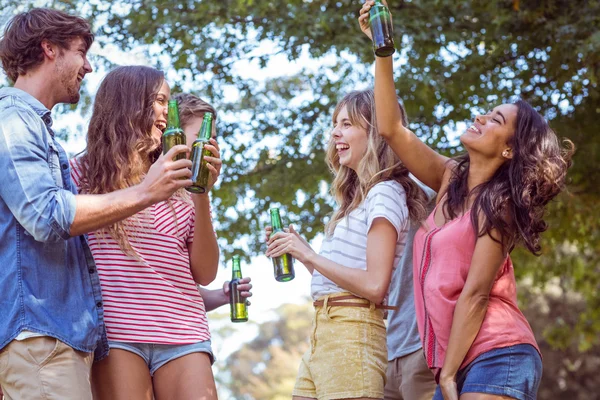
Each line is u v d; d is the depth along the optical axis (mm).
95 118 2988
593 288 8992
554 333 9383
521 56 7590
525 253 8336
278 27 7164
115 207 2430
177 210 3035
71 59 2627
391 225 2990
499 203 2754
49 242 2479
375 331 2967
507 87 7539
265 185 7559
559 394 15008
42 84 2607
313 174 7516
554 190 2875
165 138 2773
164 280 2896
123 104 2980
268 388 27625
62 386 2416
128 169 2930
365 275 2932
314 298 3111
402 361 3447
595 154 7352
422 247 2936
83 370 2502
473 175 2936
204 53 7258
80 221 2400
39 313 2416
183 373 2852
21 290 2414
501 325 2715
